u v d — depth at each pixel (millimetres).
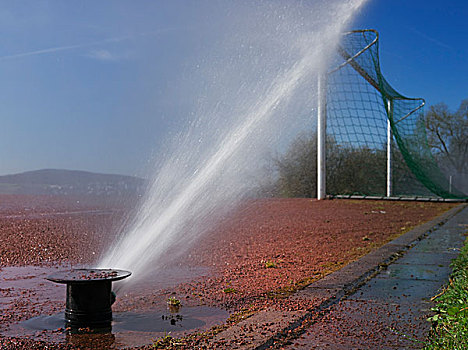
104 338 3758
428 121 53969
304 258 7688
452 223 13727
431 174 31094
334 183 32156
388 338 3561
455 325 3514
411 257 7441
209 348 3365
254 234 11297
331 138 29391
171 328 4004
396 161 32375
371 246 9070
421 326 3836
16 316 4383
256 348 3330
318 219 15352
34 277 6383
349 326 3867
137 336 3803
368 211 18797
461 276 5273
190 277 6309
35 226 12844
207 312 4516
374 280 5707
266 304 4672
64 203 25391
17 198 30391
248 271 6645
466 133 52906
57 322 4191
